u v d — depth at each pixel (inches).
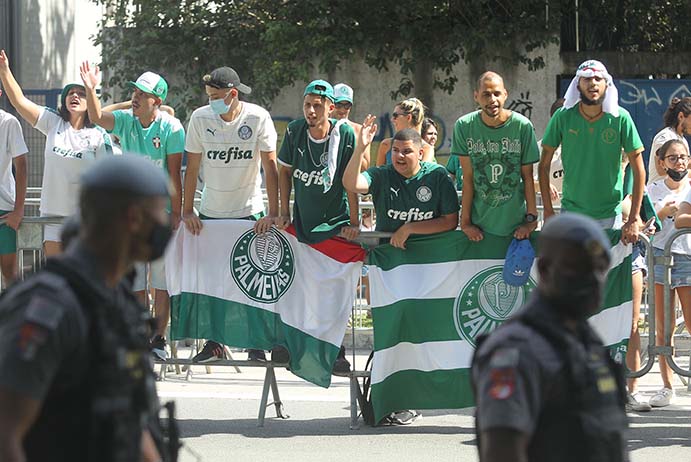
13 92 968.9
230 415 987.3
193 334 941.8
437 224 904.9
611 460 354.9
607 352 377.7
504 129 872.3
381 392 914.7
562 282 359.9
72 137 969.5
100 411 328.5
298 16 1877.5
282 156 916.6
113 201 335.6
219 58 1877.5
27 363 316.5
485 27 1852.9
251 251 934.4
